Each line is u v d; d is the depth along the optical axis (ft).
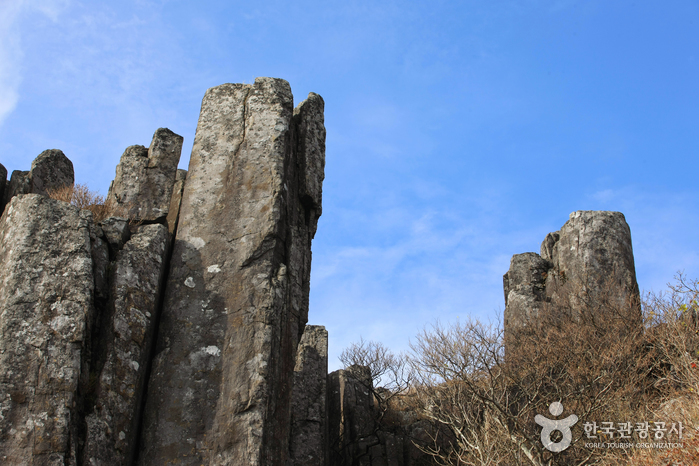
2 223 29.60
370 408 67.82
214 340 29.68
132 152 38.32
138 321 28.60
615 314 56.95
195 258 32.04
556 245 70.64
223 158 34.99
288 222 34.76
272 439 28.30
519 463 42.98
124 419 26.55
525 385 51.06
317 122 40.01
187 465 26.81
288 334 31.78
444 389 55.36
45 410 24.64
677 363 47.93
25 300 26.66
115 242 30.12
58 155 45.27
